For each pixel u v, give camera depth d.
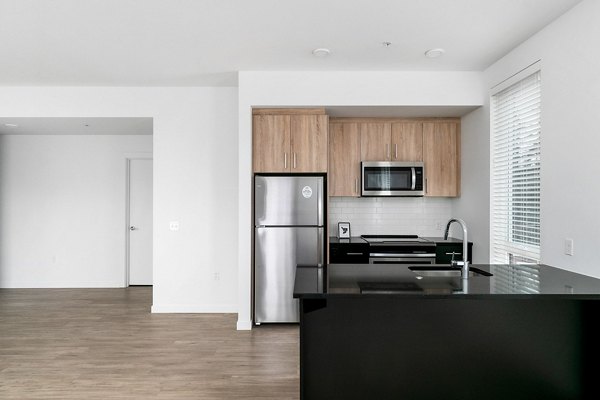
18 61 3.73
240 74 4.07
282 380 2.89
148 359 3.28
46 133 5.84
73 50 3.47
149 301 5.20
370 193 4.64
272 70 4.05
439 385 2.17
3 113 4.52
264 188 4.16
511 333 2.15
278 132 4.22
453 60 3.75
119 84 4.50
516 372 2.16
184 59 3.71
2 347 3.55
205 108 4.65
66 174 6.03
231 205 4.68
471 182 4.36
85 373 3.00
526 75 3.27
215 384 2.82
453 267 2.76
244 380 2.89
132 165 6.15
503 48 3.45
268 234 4.16
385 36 3.20
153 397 2.63
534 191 3.25
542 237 3.04
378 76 4.08
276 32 3.12
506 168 3.70
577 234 2.66
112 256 6.06
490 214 3.92
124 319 4.40
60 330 4.02
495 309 2.15
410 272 2.53
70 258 6.04
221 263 4.69
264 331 4.02
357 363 2.16
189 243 4.68
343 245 4.38
